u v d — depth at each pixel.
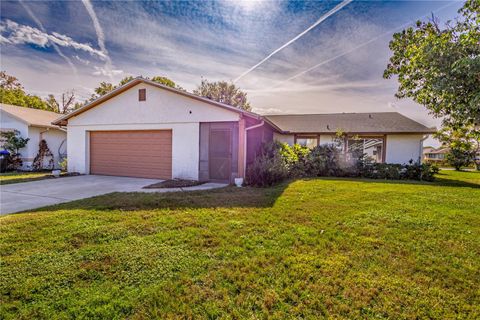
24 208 5.14
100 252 3.04
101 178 9.90
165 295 2.25
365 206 5.25
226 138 8.87
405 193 6.68
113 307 2.10
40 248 3.13
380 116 15.96
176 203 5.40
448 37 6.00
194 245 3.27
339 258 2.92
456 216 4.57
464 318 1.98
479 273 2.63
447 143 16.50
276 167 8.52
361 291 2.29
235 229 3.84
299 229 3.85
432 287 2.38
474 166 18.47
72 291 2.30
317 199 5.88
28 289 2.32
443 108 6.48
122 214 4.55
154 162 10.02
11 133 12.90
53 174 10.18
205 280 2.48
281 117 17.83
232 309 2.08
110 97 10.51
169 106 9.59
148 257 2.93
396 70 8.36
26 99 28.88
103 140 10.95
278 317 1.99
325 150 11.31
